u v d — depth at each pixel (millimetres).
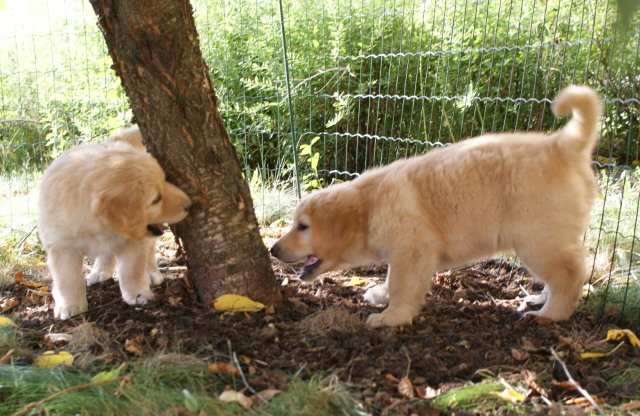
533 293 3879
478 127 6273
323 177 6594
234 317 3135
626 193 5090
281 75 6777
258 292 3359
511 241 3203
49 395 2299
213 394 2396
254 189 6188
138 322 3143
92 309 3414
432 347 2910
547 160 3061
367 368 2660
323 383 2451
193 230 3303
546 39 5754
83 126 7043
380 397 2410
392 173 3422
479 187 3172
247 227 3328
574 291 3201
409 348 2879
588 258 4199
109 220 3018
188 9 3041
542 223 3082
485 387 2484
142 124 3197
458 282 4051
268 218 5605
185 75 3059
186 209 3180
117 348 2830
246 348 2791
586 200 3129
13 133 8227
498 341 3021
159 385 2402
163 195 3137
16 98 8336
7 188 6652
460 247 3305
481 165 3180
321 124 6965
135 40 2961
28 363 2709
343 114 6480
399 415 2307
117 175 3035
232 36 7066
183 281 3689
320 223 3461
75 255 3354
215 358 2684
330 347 2836
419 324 3244
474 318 3377
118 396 2285
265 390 2418
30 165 7949
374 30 6543
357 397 2404
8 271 4238
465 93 5586
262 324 3098
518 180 3090
